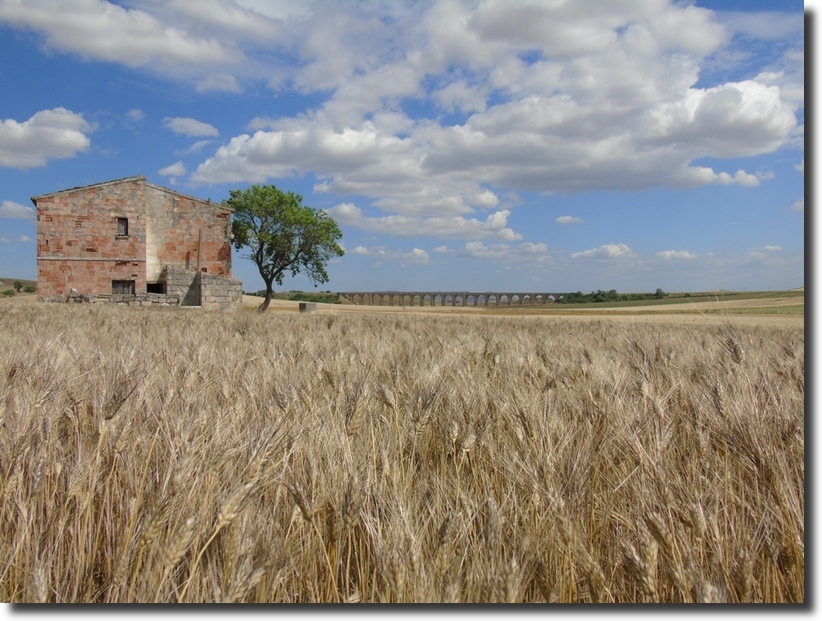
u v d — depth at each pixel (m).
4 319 14.88
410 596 2.16
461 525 2.70
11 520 2.86
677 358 6.44
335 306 93.62
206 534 2.55
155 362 5.72
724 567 2.47
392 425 3.95
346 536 2.73
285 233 62.66
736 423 3.52
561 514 2.57
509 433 3.79
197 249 53.44
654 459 3.12
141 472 3.09
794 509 2.65
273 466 2.87
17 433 3.21
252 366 5.89
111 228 49.66
